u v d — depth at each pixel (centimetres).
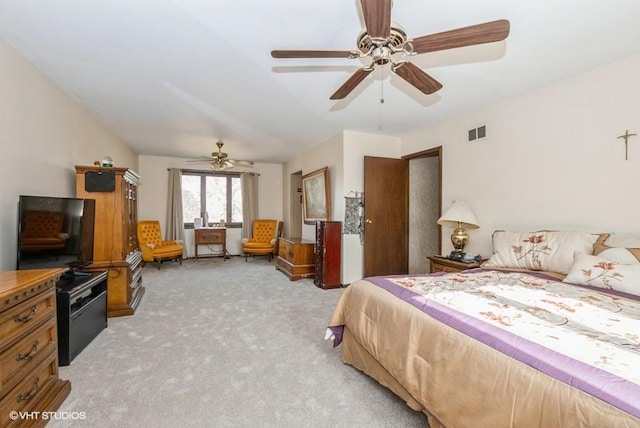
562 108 262
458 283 194
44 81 265
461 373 118
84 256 268
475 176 343
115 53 228
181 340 248
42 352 156
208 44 215
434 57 227
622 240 206
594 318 131
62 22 190
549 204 270
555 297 162
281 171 770
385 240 445
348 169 439
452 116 366
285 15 182
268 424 149
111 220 310
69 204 249
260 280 471
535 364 98
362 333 185
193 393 175
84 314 233
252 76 266
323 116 373
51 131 278
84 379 189
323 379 191
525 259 249
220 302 354
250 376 194
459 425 116
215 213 718
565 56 225
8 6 174
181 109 351
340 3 170
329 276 421
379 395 175
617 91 228
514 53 221
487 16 182
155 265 594
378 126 413
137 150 591
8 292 127
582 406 81
